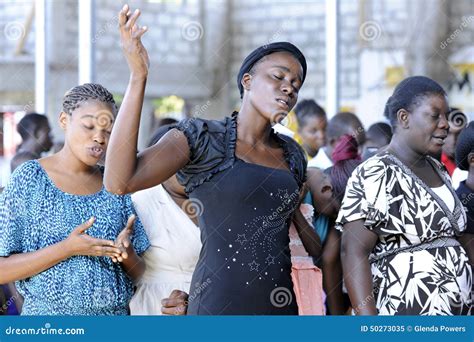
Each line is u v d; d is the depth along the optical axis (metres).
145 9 7.79
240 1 7.97
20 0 7.89
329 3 6.31
